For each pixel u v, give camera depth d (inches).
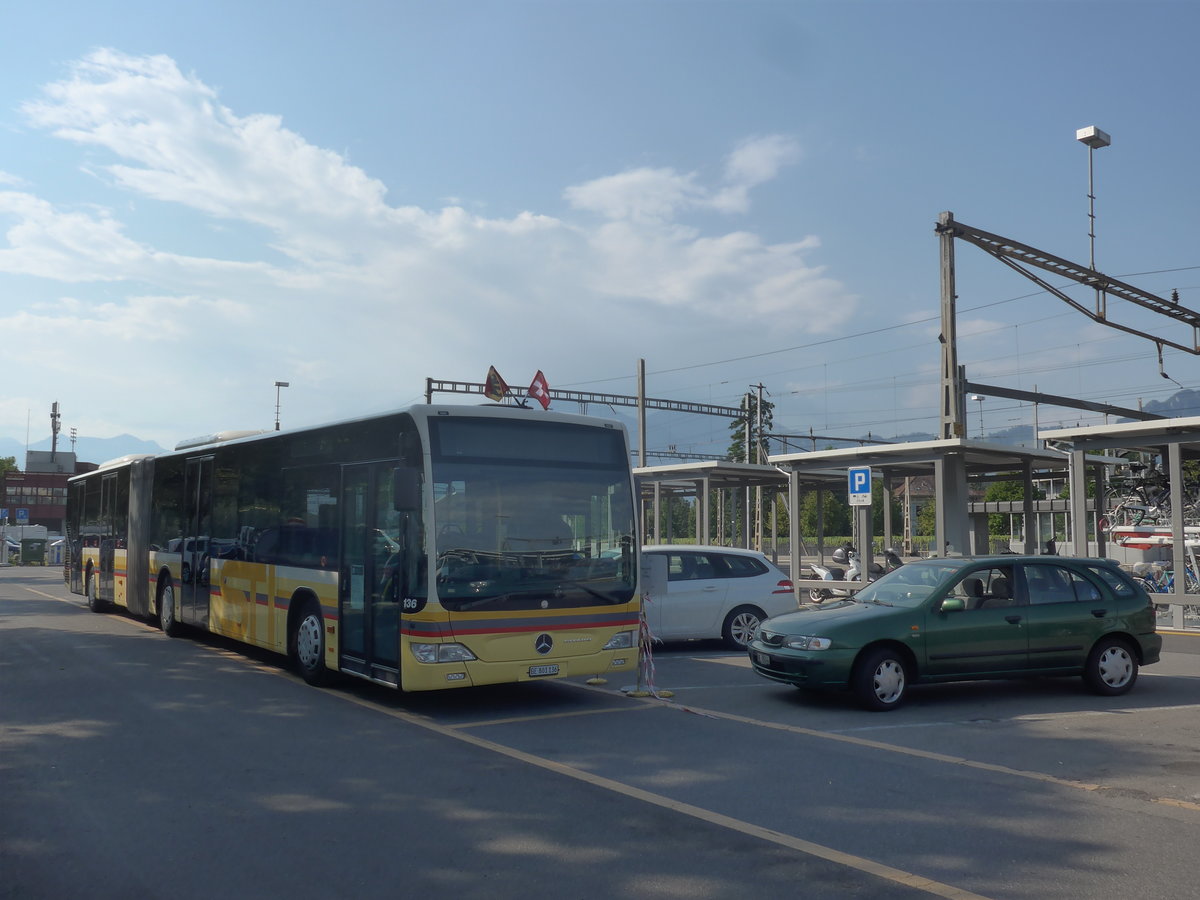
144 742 329.1
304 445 472.4
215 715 378.3
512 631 377.1
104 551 820.0
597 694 436.5
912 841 228.2
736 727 362.9
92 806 254.1
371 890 196.7
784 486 1284.4
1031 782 282.4
